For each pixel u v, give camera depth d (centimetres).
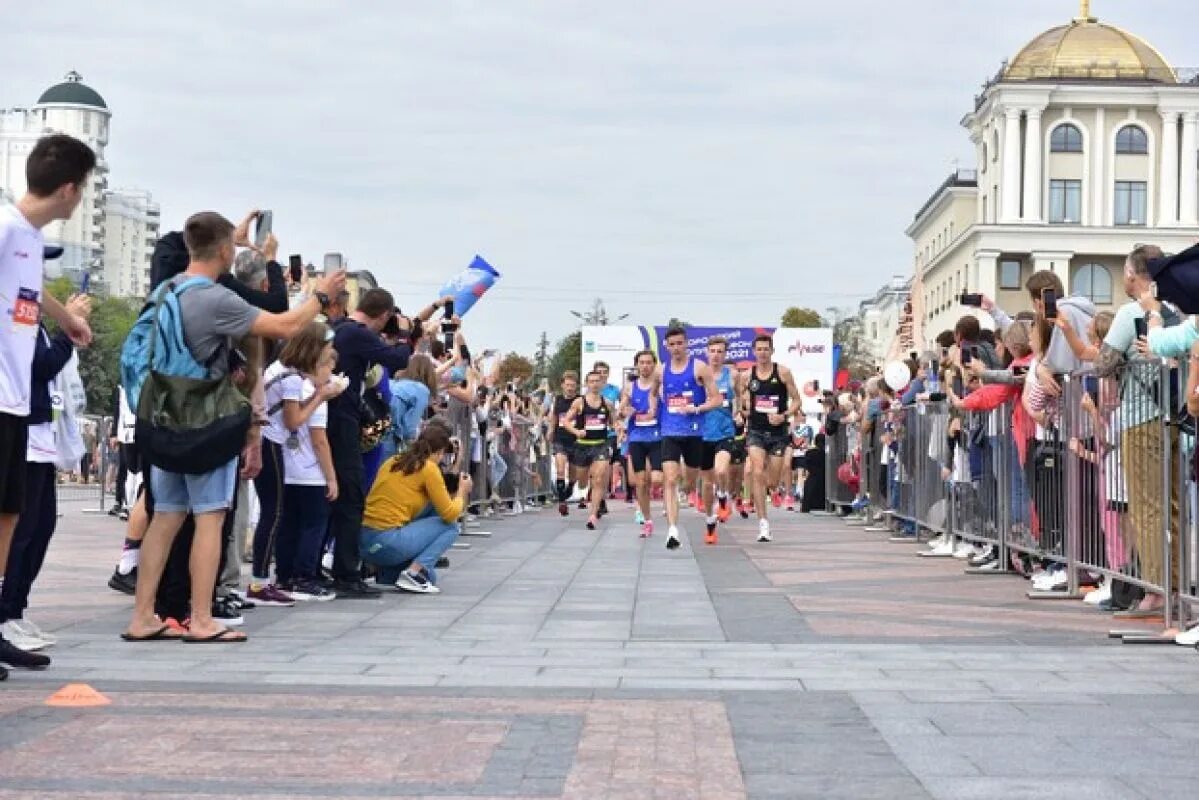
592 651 734
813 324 9888
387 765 461
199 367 738
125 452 1716
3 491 644
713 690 607
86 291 729
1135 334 881
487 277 1433
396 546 1030
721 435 1595
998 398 1197
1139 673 661
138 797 418
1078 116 7250
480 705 566
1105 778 444
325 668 666
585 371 3888
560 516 2220
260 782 438
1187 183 7188
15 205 646
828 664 688
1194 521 765
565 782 439
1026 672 664
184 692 592
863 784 436
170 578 805
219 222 756
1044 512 1073
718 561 1340
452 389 1554
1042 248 7212
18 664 652
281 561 992
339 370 1002
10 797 417
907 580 1147
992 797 421
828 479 2369
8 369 638
